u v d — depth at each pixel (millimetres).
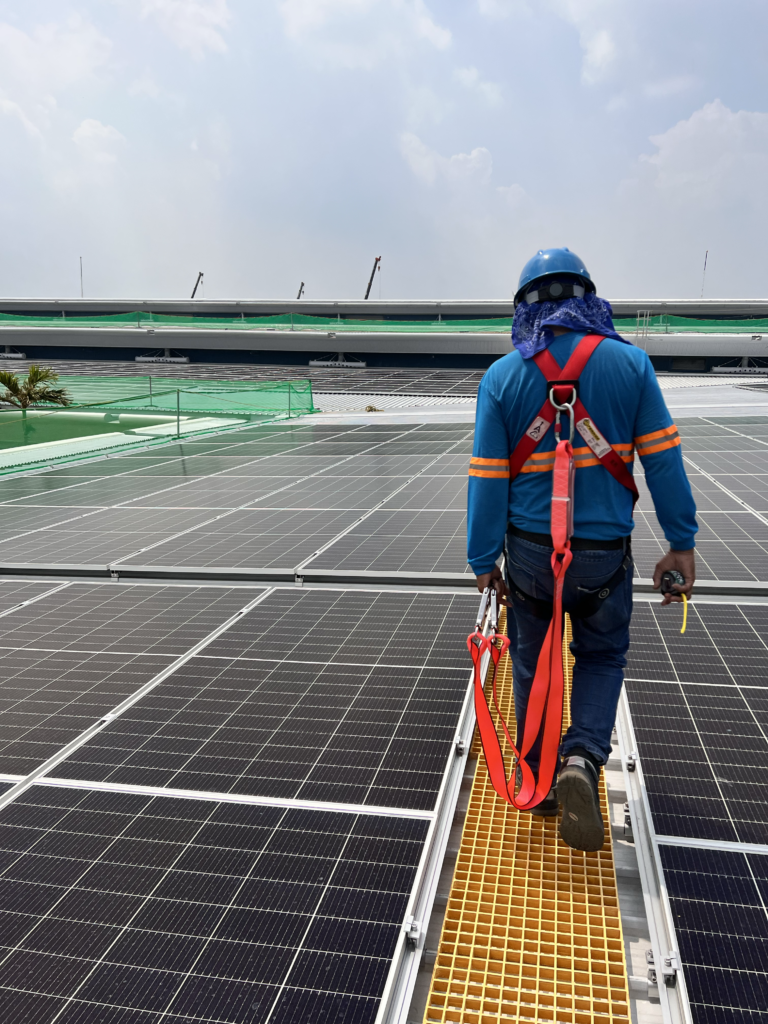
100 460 12812
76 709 3465
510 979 1998
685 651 3738
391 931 2070
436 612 4523
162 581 5523
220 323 59906
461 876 2398
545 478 2357
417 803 2639
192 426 19188
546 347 2295
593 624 2463
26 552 6355
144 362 60219
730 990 1858
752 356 45906
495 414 2373
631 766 2842
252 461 11672
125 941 2080
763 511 6473
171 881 2307
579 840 2281
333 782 2791
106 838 2527
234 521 7230
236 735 3164
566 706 3322
